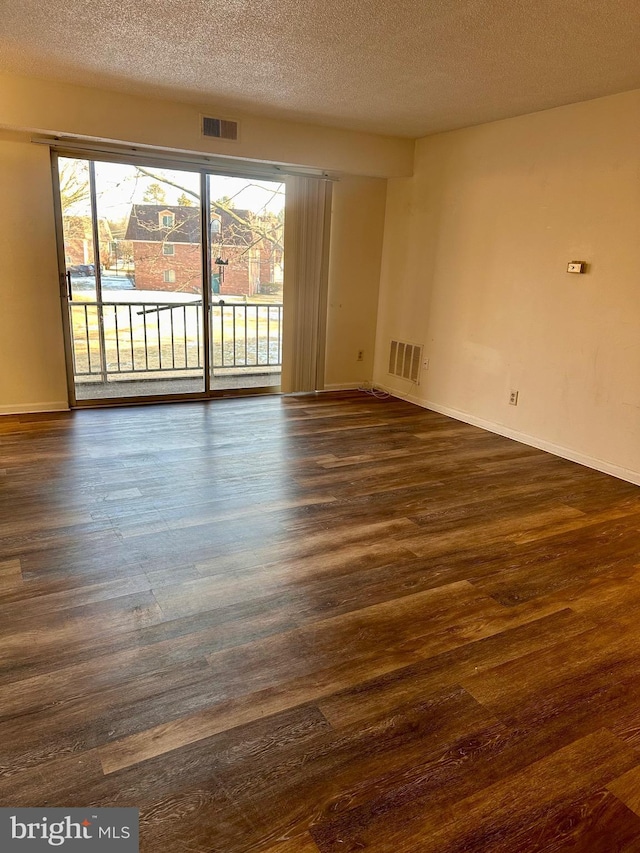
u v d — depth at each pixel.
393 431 4.71
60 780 1.50
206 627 2.14
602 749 1.67
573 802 1.50
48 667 1.90
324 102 4.10
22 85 3.80
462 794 1.51
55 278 4.49
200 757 1.58
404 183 5.47
